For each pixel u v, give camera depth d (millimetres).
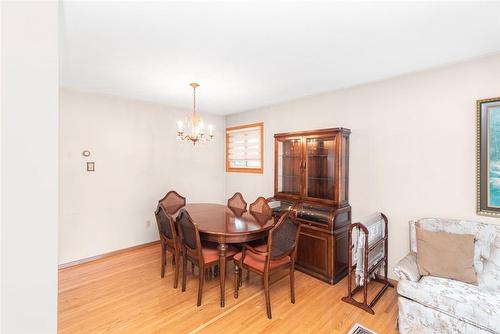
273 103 4031
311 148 3332
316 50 2121
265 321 2168
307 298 2539
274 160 3975
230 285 2795
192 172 4594
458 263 2031
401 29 1786
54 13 1105
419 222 2449
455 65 2406
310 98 3613
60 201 3219
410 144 2691
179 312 2285
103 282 2838
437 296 1818
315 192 3305
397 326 2072
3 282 945
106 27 1754
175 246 2664
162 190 4199
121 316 2223
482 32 1827
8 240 955
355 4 1496
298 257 3168
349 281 2457
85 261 3406
